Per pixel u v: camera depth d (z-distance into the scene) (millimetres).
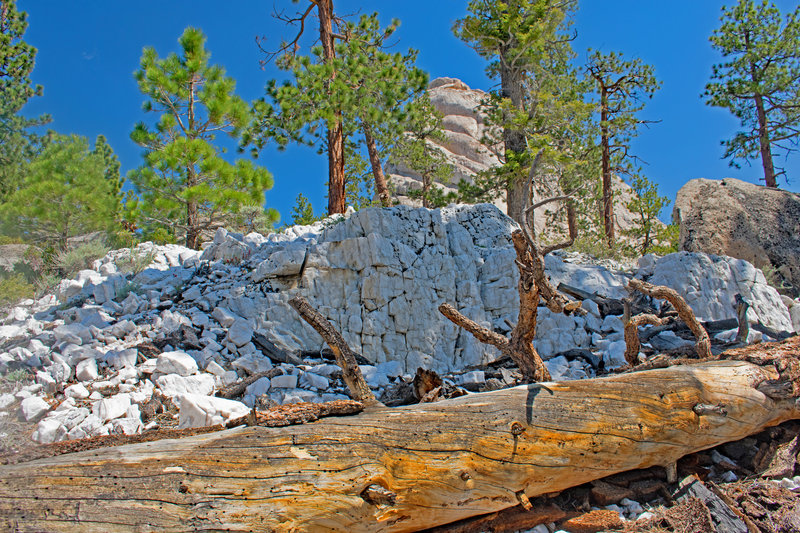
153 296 9695
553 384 4457
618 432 4301
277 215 16172
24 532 2709
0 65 22125
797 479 4715
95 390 6523
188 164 15461
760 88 21781
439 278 9625
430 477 3676
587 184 20984
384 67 19906
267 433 3457
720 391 4793
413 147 24375
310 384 7484
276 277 9500
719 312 9539
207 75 17266
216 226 15906
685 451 4668
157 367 7105
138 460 3137
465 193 21125
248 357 7844
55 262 12211
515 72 21328
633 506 4426
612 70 23156
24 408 5801
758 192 13148
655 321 5879
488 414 4043
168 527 2932
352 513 3406
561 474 4152
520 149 20406
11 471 2926
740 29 22406
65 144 16297
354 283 9352
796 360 5203
